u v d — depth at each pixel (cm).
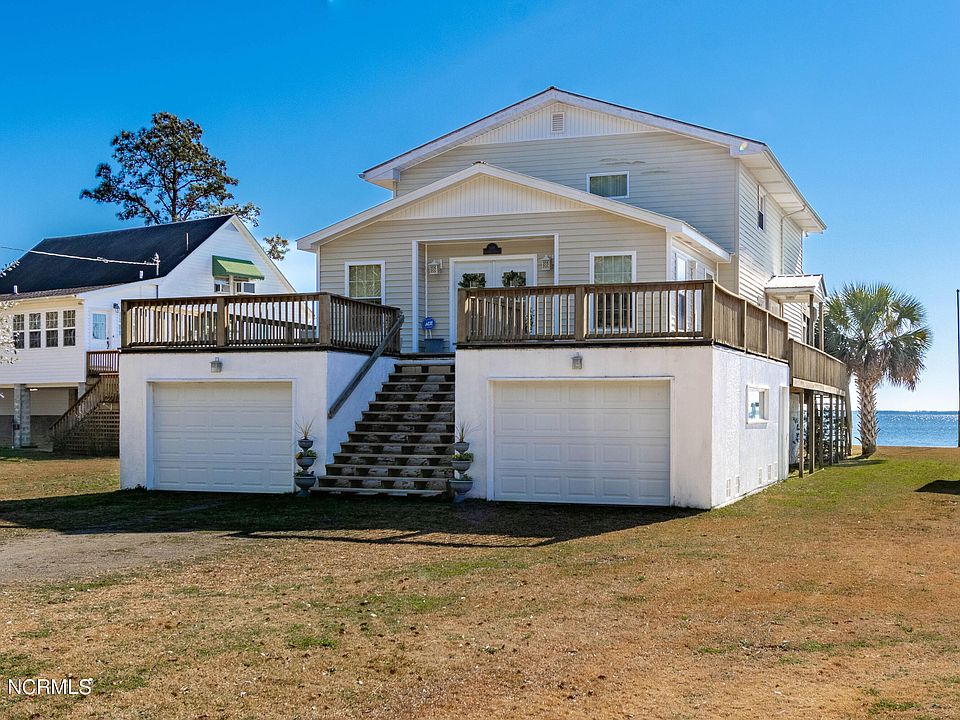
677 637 709
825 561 995
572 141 2323
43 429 3781
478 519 1322
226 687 605
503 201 2005
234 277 3747
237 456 1695
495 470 1528
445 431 1636
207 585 902
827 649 673
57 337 3328
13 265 3797
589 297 1505
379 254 2092
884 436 9894
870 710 550
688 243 1994
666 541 1131
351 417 1692
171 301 1734
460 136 2405
